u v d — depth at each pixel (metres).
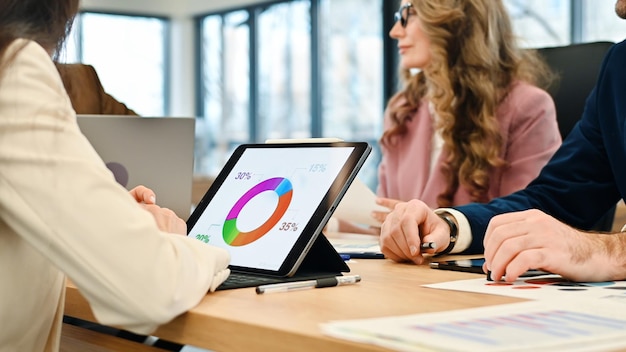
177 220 1.20
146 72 10.90
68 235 0.81
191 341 0.85
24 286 0.90
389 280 1.11
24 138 0.82
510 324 0.71
